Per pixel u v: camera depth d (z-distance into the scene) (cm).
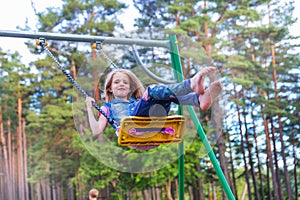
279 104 1088
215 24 1162
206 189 1170
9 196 1577
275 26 1144
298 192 1074
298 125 1068
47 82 1373
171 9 1203
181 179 401
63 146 1366
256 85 1105
